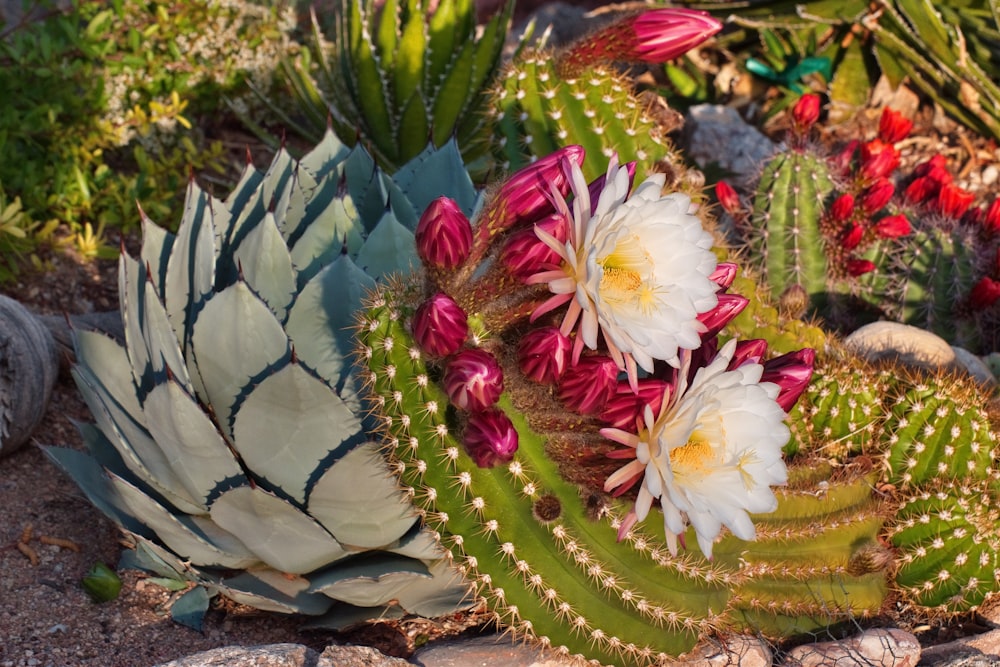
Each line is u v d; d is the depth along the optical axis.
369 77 2.98
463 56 2.92
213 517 2.27
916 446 2.48
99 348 2.38
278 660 2.23
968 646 2.40
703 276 2.14
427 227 2.13
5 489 2.47
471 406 2.13
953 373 2.55
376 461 2.21
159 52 3.11
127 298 2.33
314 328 2.27
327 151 2.53
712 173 3.29
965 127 3.52
